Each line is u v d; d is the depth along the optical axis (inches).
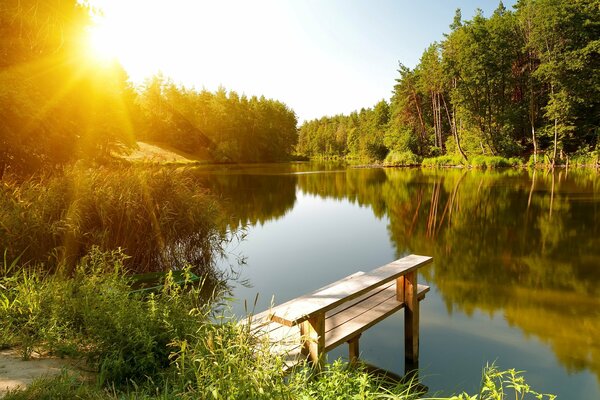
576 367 154.6
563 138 1259.2
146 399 87.6
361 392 90.2
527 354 165.3
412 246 366.9
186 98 2337.6
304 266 305.1
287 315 117.7
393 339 180.4
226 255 335.0
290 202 683.4
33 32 170.1
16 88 409.1
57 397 88.1
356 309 164.2
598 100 1185.4
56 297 136.6
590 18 1192.8
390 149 2020.2
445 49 1509.6
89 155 559.8
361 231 443.2
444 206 597.0
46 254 213.9
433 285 254.7
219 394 82.0
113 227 250.8
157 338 113.9
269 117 2775.6
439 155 1765.5
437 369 154.3
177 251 282.8
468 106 1428.4
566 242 364.8
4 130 409.1
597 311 210.5
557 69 1173.1
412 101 1888.5
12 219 208.5
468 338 181.0
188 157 2135.8
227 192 826.8
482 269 287.4
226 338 107.0
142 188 270.7
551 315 205.8
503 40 1369.3
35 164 455.8
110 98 628.1
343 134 3457.2
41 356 114.0
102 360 106.6
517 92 1515.7
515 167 1320.1
